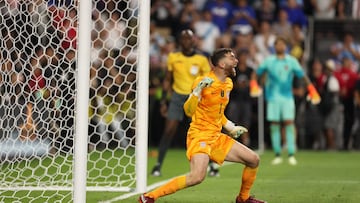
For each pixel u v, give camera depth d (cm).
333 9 6469
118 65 3341
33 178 2836
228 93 2183
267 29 5941
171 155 4956
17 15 2545
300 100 5484
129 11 3084
